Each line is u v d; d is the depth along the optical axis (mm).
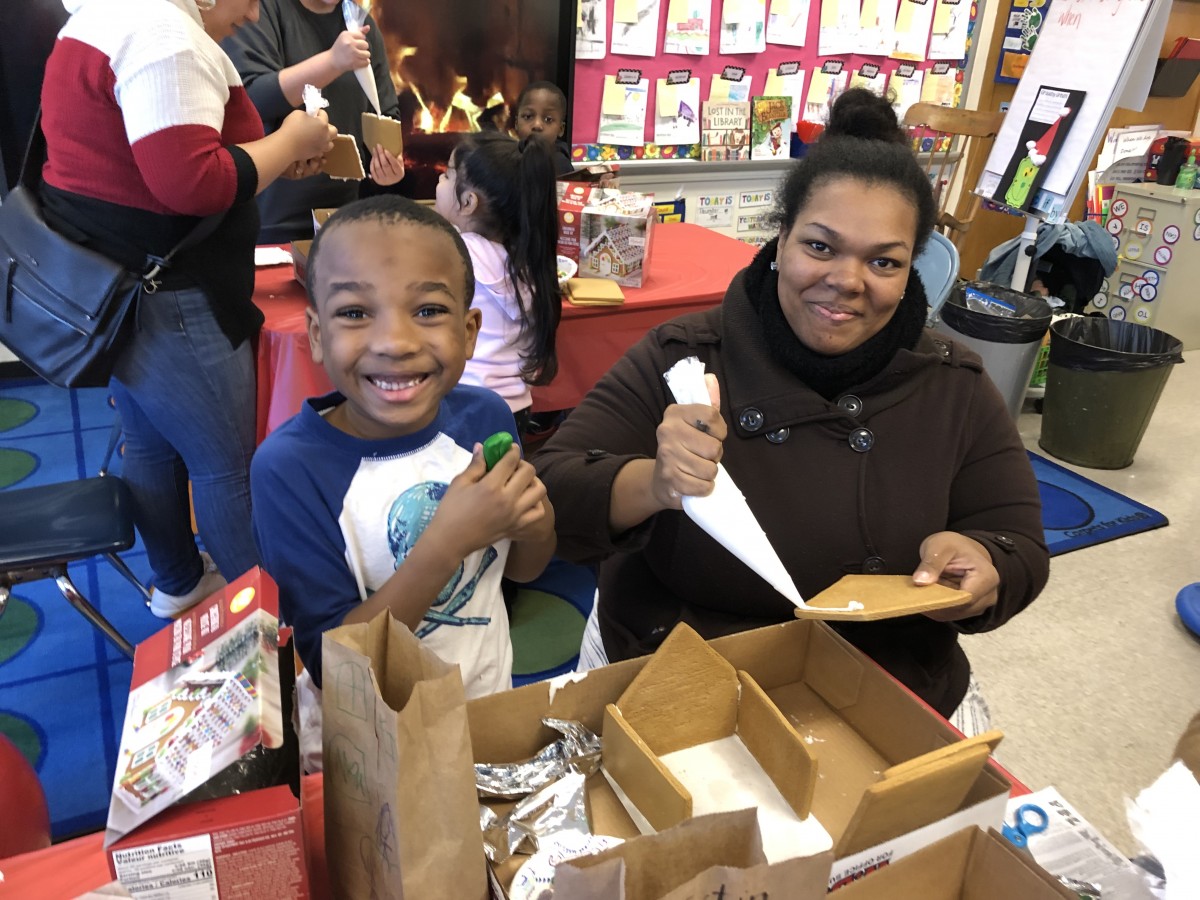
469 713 661
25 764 886
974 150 4598
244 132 1611
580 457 1015
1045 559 1060
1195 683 2152
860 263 954
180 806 491
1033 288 3760
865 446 1043
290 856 495
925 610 774
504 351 1912
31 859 615
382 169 2115
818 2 3791
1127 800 561
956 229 3414
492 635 1007
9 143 2705
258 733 493
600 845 605
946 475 1070
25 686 1873
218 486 1812
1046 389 3385
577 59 3365
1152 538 2807
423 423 878
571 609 2268
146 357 1620
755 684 717
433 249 789
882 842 588
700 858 477
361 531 886
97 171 1457
